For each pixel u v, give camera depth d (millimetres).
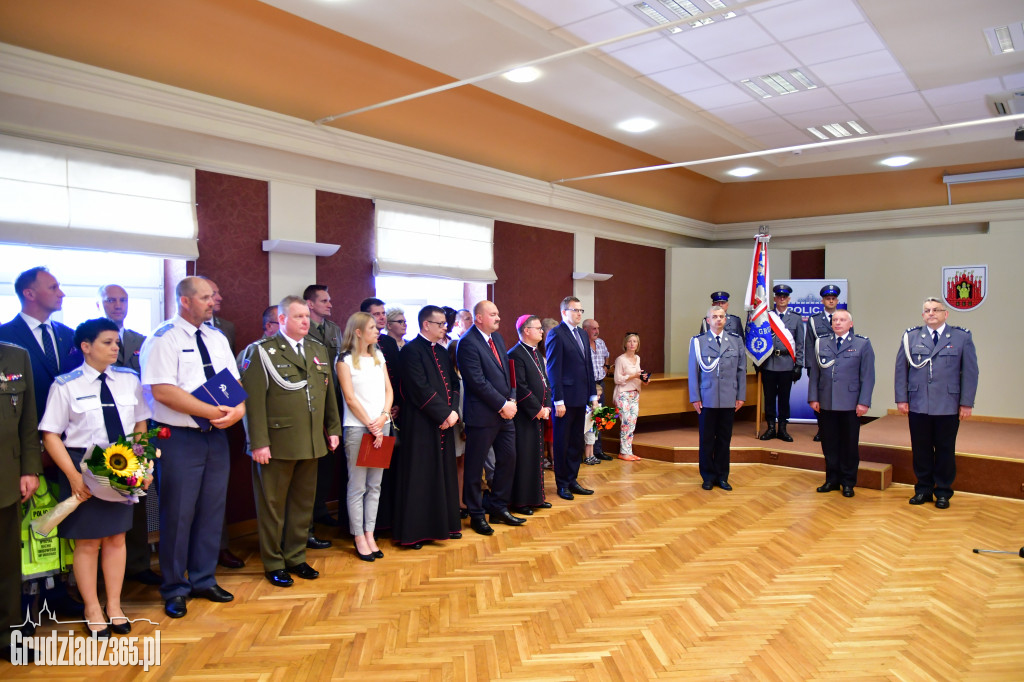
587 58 4551
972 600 3289
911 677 2574
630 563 3783
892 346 8078
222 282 4301
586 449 6445
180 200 4051
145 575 3469
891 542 4152
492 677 2561
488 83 4855
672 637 2893
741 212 9141
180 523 3084
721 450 5477
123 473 2613
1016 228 7465
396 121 5008
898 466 5707
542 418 4758
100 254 3938
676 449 6438
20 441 2652
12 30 3195
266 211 4543
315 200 4832
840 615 3119
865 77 5047
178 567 3096
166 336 3035
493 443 4574
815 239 8875
